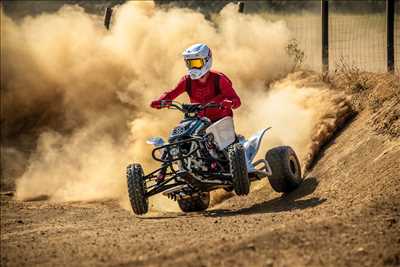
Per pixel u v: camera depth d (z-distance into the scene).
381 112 31.20
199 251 18.97
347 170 28.69
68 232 24.44
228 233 21.20
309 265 17.59
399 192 23.30
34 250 21.41
